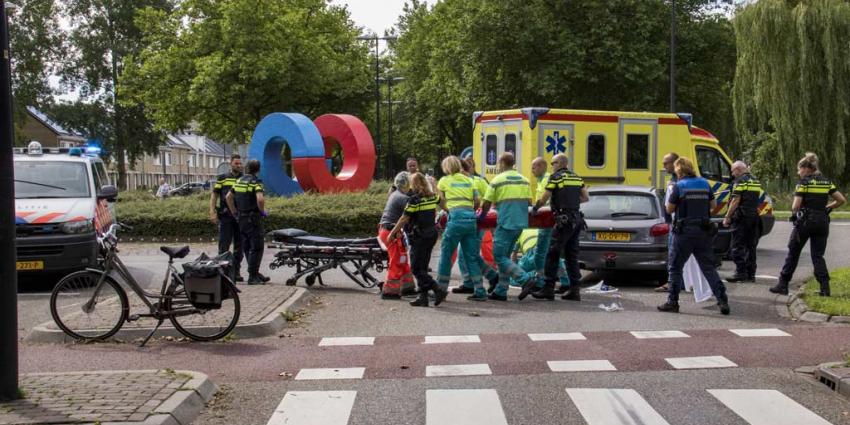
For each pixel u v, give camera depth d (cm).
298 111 4575
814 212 1053
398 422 538
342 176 2570
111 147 5362
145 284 1243
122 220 2022
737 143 4016
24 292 1209
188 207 2077
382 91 5612
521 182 1063
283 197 2200
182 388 587
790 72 3125
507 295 1116
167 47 4322
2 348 549
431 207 1020
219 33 4100
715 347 768
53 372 665
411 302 1041
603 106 3475
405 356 739
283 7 4328
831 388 620
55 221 1213
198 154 11288
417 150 5809
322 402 588
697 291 1045
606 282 1281
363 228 2027
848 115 3153
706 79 3716
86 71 5169
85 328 823
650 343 789
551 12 3412
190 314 816
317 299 1096
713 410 559
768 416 545
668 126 1684
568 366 691
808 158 1063
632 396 595
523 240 1204
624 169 1650
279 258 1197
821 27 3084
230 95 4003
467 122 4638
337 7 4681
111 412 523
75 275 827
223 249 1211
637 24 3306
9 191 549
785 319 934
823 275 1048
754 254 1268
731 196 1255
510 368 686
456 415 551
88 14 5256
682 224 973
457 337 825
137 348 788
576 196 1072
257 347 789
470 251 1071
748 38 3192
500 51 3441
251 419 553
